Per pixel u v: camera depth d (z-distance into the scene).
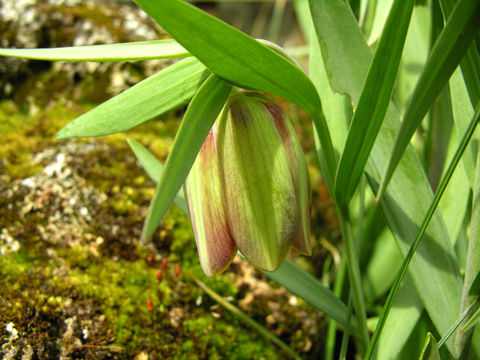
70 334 0.14
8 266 0.14
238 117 0.09
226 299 0.16
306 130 0.23
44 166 0.17
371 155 0.10
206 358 0.15
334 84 0.09
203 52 0.07
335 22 0.09
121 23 0.23
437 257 0.10
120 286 0.15
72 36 0.22
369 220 0.16
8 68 0.21
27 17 0.22
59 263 0.15
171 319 0.15
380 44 0.07
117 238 0.16
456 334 0.10
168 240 0.17
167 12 0.07
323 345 0.16
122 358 0.14
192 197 0.10
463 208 0.11
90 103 0.21
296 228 0.09
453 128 0.12
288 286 0.11
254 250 0.09
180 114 0.22
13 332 0.13
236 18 0.41
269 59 0.08
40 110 0.21
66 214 0.16
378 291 0.15
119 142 0.19
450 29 0.06
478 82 0.08
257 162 0.09
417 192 0.10
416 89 0.07
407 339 0.12
